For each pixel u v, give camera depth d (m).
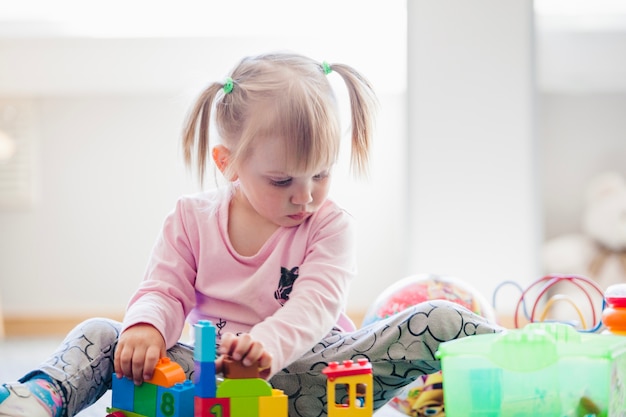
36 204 3.20
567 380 0.90
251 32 3.16
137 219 3.21
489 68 2.47
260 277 1.20
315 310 1.10
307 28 3.15
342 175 3.16
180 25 3.14
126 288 3.21
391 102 3.16
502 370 0.91
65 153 3.21
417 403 1.41
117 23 3.13
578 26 2.84
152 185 3.21
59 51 3.16
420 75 2.48
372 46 3.14
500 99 2.47
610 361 0.89
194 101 1.25
